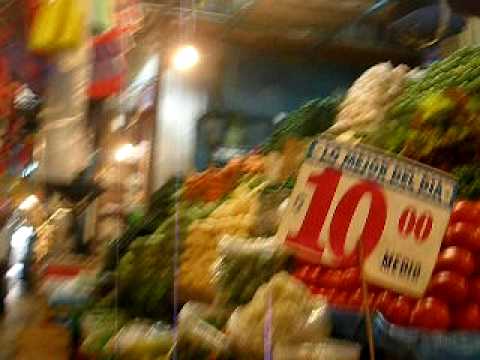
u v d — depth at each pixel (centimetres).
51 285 149
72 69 122
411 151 118
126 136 165
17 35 135
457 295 83
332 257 78
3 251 162
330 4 191
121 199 159
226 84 228
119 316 125
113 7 125
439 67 135
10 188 155
